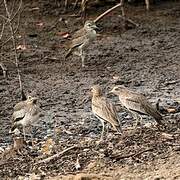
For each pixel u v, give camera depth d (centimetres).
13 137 1370
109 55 1914
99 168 1170
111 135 1331
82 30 1845
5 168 1191
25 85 1680
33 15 2247
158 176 1123
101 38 2066
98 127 1398
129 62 1856
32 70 1794
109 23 2186
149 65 1830
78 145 1273
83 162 1198
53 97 1598
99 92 1305
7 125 1433
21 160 1224
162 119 1350
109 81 1708
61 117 1470
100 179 1121
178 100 1556
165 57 1894
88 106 1535
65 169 1176
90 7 2331
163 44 2006
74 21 2209
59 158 1217
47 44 2005
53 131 1390
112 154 1220
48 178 1140
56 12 2284
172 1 2422
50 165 1195
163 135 1294
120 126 1278
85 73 1773
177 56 1902
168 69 1797
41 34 2084
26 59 1878
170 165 1166
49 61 1870
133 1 2394
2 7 2275
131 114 1463
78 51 1897
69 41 1934
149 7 2320
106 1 2364
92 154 1228
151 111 1326
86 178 1116
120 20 2211
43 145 1300
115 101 1557
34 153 1259
